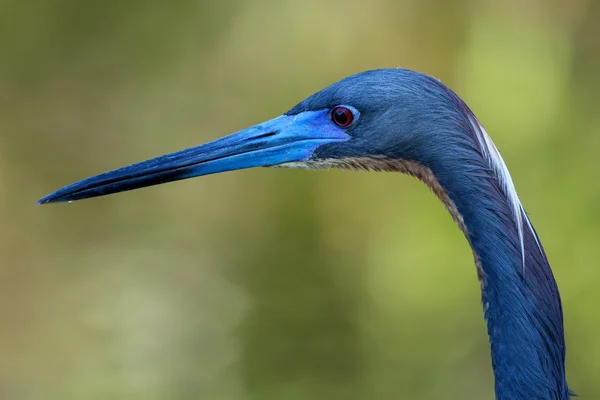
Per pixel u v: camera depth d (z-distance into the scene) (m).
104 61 15.38
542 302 5.38
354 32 13.61
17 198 15.20
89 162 15.49
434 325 11.38
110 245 14.91
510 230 5.43
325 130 6.06
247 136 6.27
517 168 11.33
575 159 11.47
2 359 13.02
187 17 14.83
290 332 12.39
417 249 11.50
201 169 6.25
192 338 12.86
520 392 5.32
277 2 14.21
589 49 12.80
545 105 11.72
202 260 14.30
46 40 15.30
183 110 15.12
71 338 13.21
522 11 12.69
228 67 14.64
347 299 12.51
